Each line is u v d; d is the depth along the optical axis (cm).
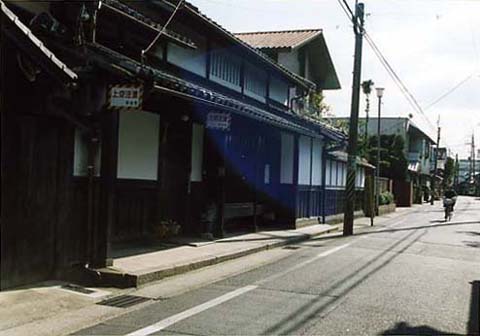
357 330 702
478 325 754
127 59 942
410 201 5016
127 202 1198
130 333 664
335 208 2609
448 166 9238
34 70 777
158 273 990
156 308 793
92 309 776
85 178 966
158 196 1305
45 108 846
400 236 2016
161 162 1309
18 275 835
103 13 1020
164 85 989
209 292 910
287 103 2211
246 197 1802
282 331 687
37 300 785
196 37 1498
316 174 2302
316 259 1338
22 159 827
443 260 1395
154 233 1280
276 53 2180
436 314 808
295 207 2019
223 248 1345
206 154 1537
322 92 3091
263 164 1977
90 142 968
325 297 891
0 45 745
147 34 1195
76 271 927
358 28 2070
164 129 1312
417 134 6303
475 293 976
